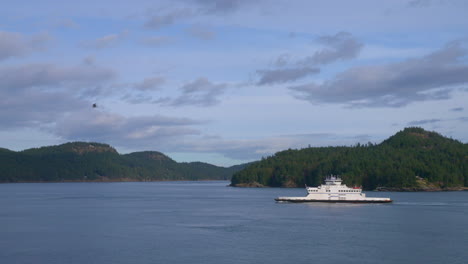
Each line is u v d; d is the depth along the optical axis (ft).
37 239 387.55
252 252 334.03
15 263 304.71
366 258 316.19
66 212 620.90
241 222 492.95
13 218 542.98
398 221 492.95
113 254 328.08
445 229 436.35
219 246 355.15
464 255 325.01
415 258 316.81
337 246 354.74
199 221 505.25
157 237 395.96
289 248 347.36
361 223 478.18
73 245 360.48
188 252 334.03
